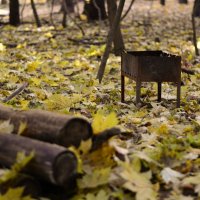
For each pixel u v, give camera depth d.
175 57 10.64
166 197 6.09
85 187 5.80
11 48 22.48
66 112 9.70
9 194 5.39
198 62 18.34
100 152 6.32
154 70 10.66
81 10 47.78
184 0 55.09
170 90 13.23
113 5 17.75
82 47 21.95
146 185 5.98
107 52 14.35
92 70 16.50
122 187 5.97
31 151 5.63
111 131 6.27
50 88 13.31
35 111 6.68
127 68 11.32
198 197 6.08
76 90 13.03
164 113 10.36
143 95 12.66
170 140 7.79
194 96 12.52
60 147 5.63
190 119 9.94
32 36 27.05
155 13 43.75
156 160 6.87
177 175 6.49
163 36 27.05
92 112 10.34
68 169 5.61
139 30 29.64
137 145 7.73
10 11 33.12
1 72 15.11
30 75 15.29
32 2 31.44
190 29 31.09
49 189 5.86
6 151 5.89
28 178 5.63
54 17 38.97
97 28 30.70
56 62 17.77
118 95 12.67
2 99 11.34
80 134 6.27
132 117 9.96
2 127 6.61
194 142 7.82
